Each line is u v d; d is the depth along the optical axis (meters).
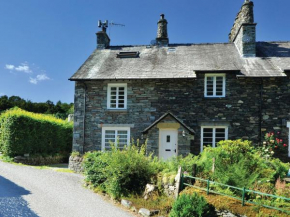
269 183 7.29
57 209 7.31
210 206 6.15
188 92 13.86
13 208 7.11
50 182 10.44
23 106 46.12
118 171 8.38
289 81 13.22
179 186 7.28
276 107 13.20
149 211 6.89
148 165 8.82
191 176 7.41
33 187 9.48
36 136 15.39
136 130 14.03
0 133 15.47
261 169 8.26
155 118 13.95
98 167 9.77
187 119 13.70
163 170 8.58
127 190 8.45
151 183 8.35
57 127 17.38
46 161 15.92
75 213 7.09
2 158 14.63
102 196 8.91
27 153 14.77
